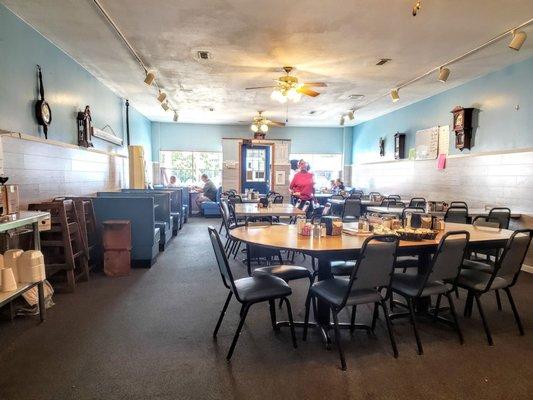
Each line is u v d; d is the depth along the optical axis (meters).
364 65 4.76
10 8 3.21
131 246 4.26
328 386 1.94
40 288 2.71
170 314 2.91
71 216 3.68
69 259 3.42
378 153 8.76
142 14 3.32
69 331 2.58
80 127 4.81
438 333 2.61
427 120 6.65
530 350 2.36
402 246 2.35
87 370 2.07
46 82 3.93
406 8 3.15
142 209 4.27
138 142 8.50
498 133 4.93
